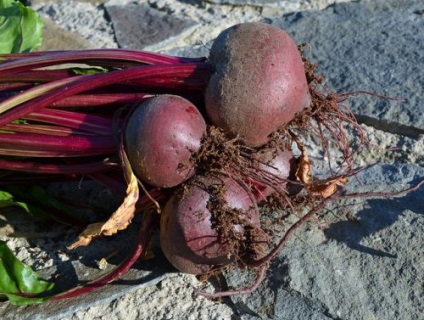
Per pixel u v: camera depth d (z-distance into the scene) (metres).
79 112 0.73
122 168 0.67
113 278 0.69
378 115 0.86
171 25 1.03
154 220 0.70
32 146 0.71
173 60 0.74
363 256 0.72
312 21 1.01
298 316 0.69
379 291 0.70
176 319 0.70
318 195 0.73
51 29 1.02
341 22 1.01
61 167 0.71
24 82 0.76
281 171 0.71
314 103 0.72
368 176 0.81
